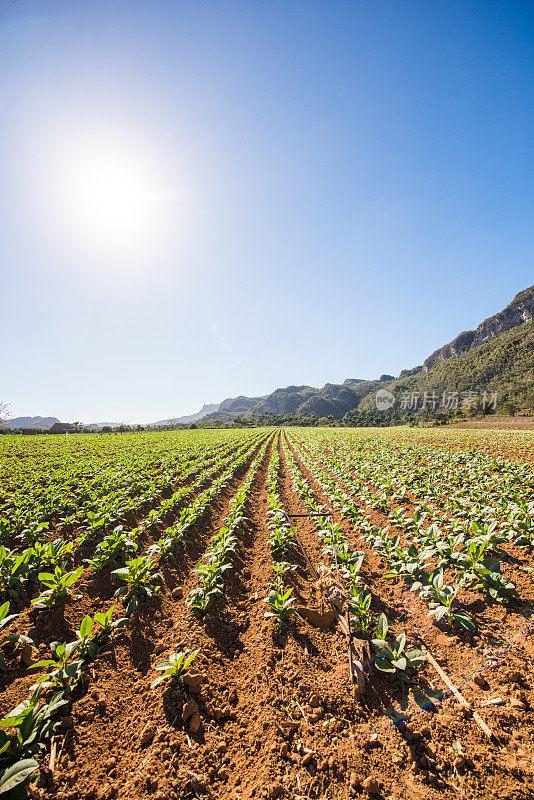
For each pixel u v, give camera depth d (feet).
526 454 61.16
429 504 33.42
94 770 9.91
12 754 9.71
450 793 9.09
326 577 18.84
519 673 12.60
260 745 10.84
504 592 17.35
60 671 12.34
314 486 48.21
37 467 56.39
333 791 9.31
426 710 11.69
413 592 19.01
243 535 28.94
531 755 9.83
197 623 17.15
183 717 11.69
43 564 20.18
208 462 69.15
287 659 14.51
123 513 31.99
